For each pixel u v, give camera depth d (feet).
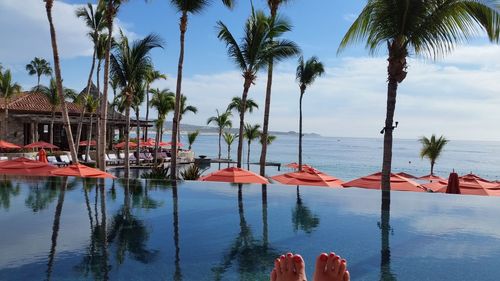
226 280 15.87
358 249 20.22
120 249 19.40
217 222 25.12
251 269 17.12
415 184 40.91
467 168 200.03
